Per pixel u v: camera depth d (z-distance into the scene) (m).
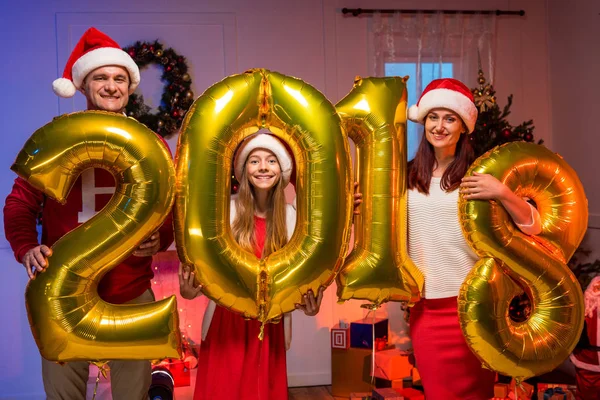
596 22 3.94
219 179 2.08
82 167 2.00
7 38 3.98
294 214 2.36
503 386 3.49
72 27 4.02
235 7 4.15
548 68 4.46
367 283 2.26
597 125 3.97
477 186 2.20
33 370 4.04
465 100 2.32
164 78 4.04
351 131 2.33
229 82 2.11
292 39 4.19
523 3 4.42
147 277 2.29
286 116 2.12
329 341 4.22
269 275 2.12
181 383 3.86
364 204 2.29
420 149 2.42
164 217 2.04
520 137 3.78
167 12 4.09
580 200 2.32
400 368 3.74
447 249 2.35
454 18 4.30
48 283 1.97
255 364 2.29
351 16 4.22
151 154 2.00
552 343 2.25
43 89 4.01
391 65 4.25
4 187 4.00
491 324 2.20
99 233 1.99
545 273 2.24
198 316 3.98
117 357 2.03
